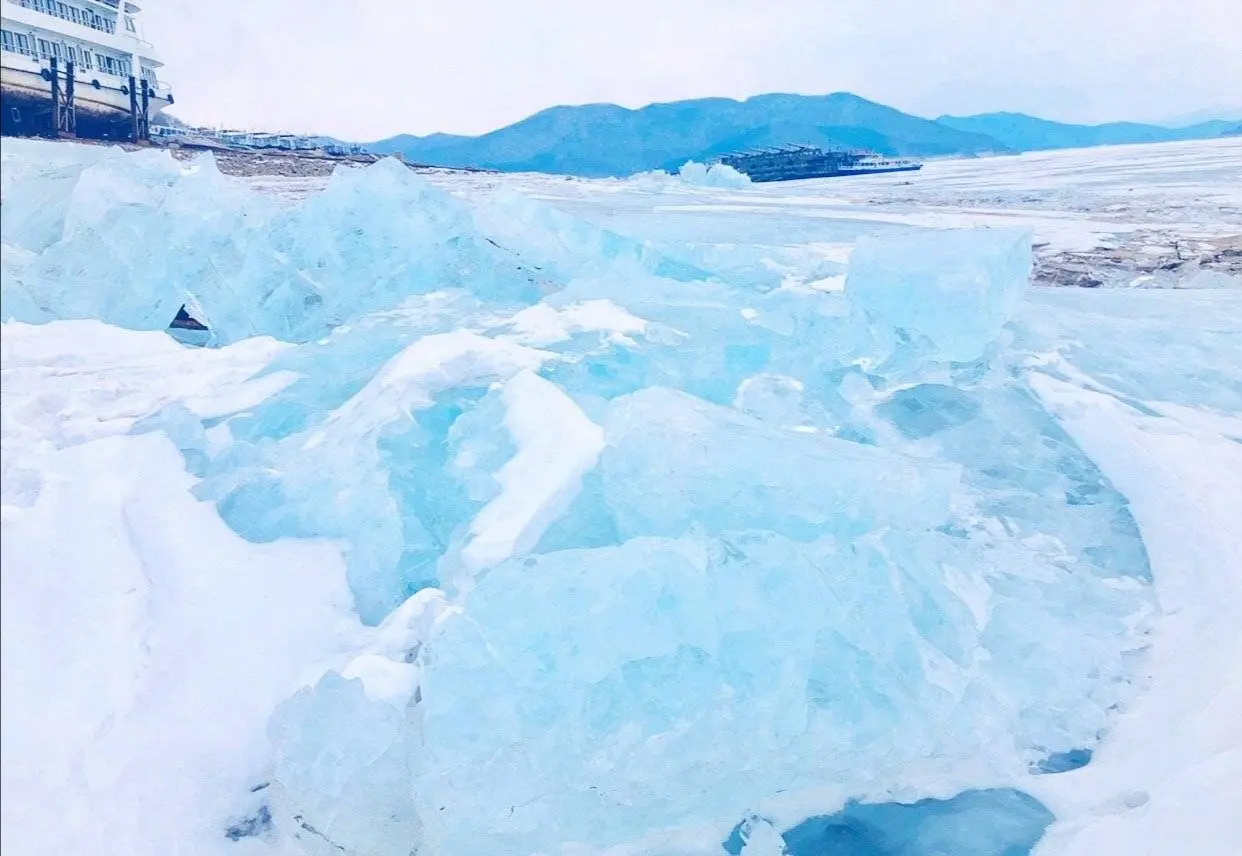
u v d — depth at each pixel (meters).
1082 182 12.70
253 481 3.11
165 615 2.44
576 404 3.33
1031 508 3.26
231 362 4.41
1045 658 2.48
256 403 3.85
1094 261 6.89
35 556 2.45
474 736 1.89
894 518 2.64
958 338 4.10
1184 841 1.88
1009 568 2.89
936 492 2.68
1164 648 2.55
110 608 2.38
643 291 4.97
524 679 2.00
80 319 4.34
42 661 2.16
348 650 2.50
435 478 3.20
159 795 1.99
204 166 5.04
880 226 8.73
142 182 4.86
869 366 4.30
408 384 3.57
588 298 4.85
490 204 5.48
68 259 4.31
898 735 2.14
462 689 1.95
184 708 2.20
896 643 2.28
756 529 2.50
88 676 2.17
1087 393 4.01
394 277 5.15
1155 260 6.79
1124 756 2.19
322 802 1.87
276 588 2.67
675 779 2.00
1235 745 2.13
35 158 4.29
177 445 3.31
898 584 2.41
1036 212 9.87
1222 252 6.93
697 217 9.55
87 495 2.84
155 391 3.85
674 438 2.66
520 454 3.03
